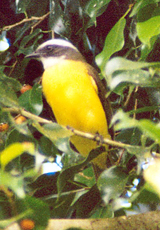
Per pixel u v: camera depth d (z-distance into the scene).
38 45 11.08
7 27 10.50
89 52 11.20
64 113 9.91
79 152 10.88
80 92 9.80
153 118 10.35
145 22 7.21
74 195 8.12
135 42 10.09
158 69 6.93
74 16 9.79
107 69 6.59
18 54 10.48
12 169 7.64
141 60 7.96
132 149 6.95
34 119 7.21
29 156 8.11
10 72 10.78
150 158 7.44
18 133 7.85
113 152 10.16
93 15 8.75
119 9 10.66
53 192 8.26
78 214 8.20
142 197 6.97
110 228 7.86
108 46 7.58
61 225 7.55
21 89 9.77
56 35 11.55
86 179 9.51
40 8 10.62
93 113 9.82
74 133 8.00
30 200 6.37
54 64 10.46
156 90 9.07
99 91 10.12
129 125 5.91
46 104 10.88
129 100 10.14
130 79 6.93
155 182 6.44
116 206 7.64
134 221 8.00
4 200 6.89
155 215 8.09
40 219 6.42
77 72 10.02
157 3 8.32
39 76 11.27
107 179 7.35
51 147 9.08
